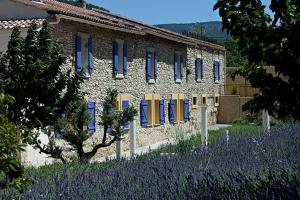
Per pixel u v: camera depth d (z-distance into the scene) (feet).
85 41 56.90
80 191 19.92
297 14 14.06
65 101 32.94
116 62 63.16
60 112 33.04
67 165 31.45
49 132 38.50
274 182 18.01
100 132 59.06
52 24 49.42
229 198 16.40
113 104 42.70
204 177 20.93
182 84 87.61
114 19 71.72
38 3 52.95
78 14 53.36
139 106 70.64
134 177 22.66
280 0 13.79
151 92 74.59
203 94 98.99
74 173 26.35
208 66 102.94
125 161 30.27
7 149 11.98
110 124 41.19
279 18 14.16
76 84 33.17
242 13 14.62
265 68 14.75
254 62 14.70
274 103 14.30
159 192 18.75
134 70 68.95
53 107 32.12
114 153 61.46
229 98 109.19
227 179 20.03
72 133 38.99
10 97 12.60
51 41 32.53
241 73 15.10
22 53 31.35
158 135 77.00
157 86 76.84
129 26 67.51
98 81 59.16
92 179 22.76
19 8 50.29
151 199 18.07
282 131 42.86
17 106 30.50
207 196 17.08
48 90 31.37
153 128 75.25
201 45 97.40
